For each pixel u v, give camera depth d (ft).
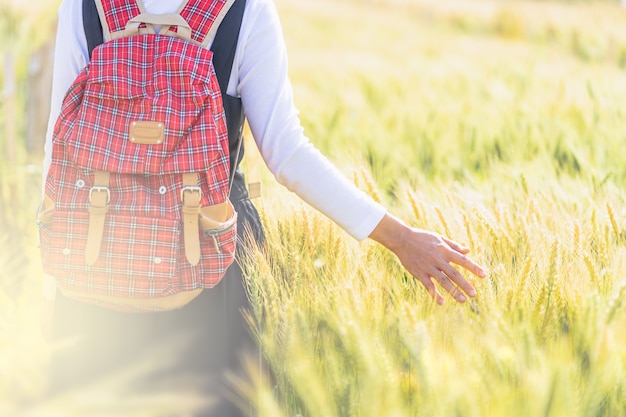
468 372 7.52
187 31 6.72
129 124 6.58
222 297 7.16
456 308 8.74
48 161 7.20
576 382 7.63
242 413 7.57
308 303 8.55
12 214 14.47
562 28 62.85
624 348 7.86
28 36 33.68
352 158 14.85
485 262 9.29
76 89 6.69
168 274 6.61
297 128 7.11
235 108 7.07
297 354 7.68
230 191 7.64
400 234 7.36
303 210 9.17
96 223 6.59
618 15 62.54
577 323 8.30
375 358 7.56
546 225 10.70
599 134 17.21
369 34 66.54
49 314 8.43
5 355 8.50
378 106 25.59
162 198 6.64
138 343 7.00
